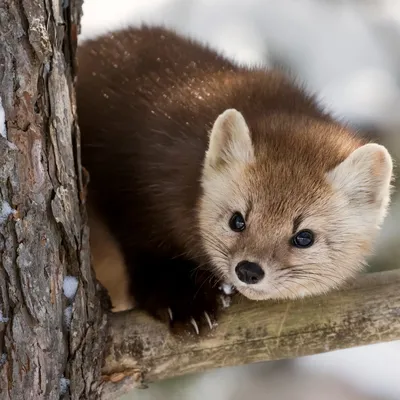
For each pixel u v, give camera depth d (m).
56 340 7.94
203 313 8.95
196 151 10.12
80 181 8.30
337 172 9.52
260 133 9.85
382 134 13.16
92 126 11.19
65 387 8.12
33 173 7.52
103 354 8.59
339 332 8.91
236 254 9.18
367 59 14.33
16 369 7.68
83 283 8.24
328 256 9.42
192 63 11.45
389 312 8.95
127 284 10.67
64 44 8.07
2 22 7.14
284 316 8.93
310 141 9.84
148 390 12.74
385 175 9.59
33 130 7.46
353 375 15.26
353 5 15.04
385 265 12.30
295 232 9.31
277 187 9.38
